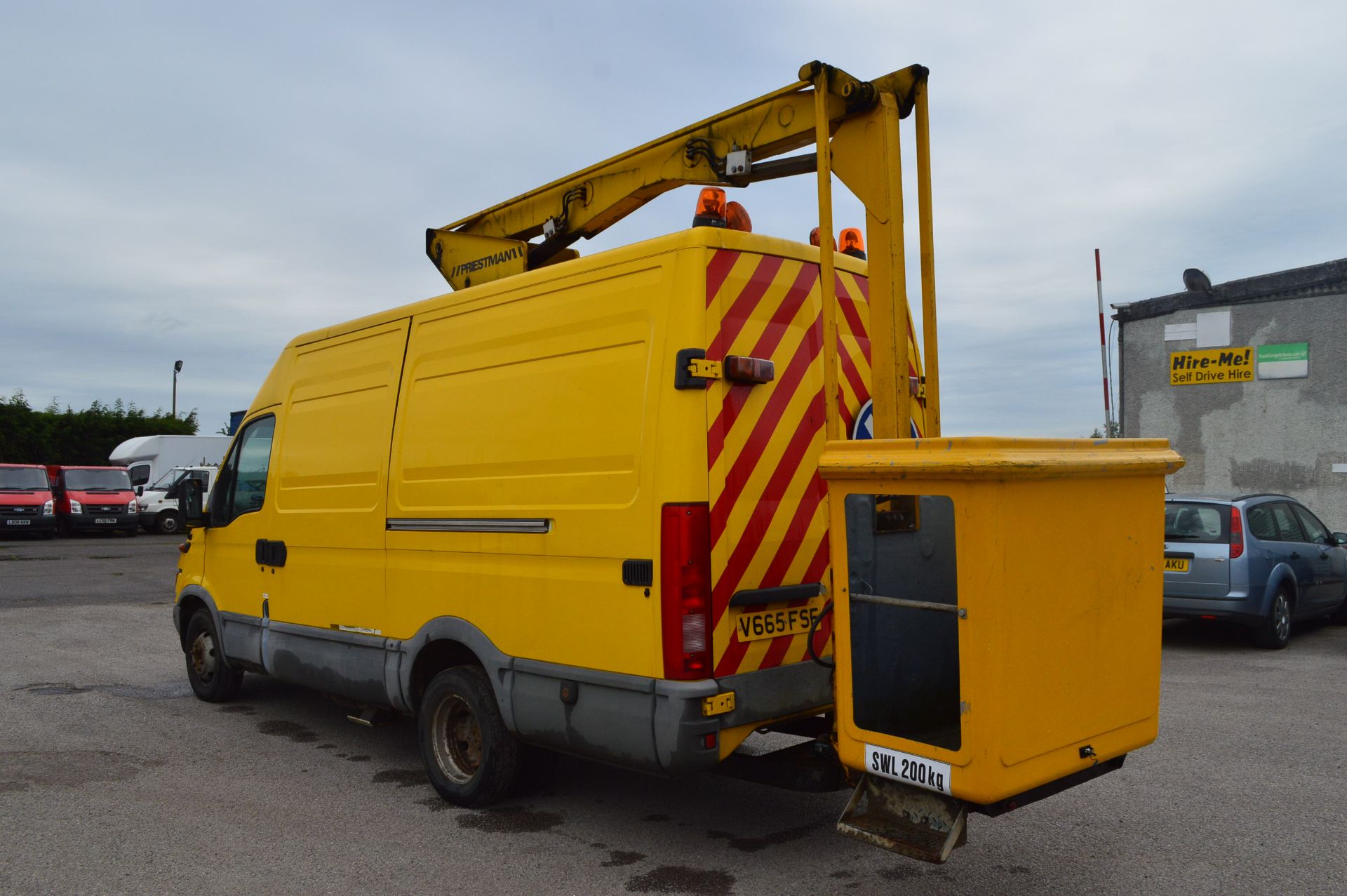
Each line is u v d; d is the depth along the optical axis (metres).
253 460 6.71
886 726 3.63
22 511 24.88
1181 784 5.14
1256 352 14.66
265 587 6.41
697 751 3.76
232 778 5.48
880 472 3.35
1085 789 5.07
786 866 4.15
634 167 5.70
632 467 3.98
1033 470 3.12
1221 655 9.00
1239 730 6.19
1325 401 14.11
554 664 4.27
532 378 4.49
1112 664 3.57
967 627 3.15
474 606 4.69
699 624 3.80
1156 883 3.91
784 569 4.14
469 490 4.75
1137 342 15.77
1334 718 6.50
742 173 4.88
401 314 5.42
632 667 3.93
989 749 3.11
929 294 4.23
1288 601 9.54
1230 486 14.91
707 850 4.34
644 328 4.03
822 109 4.05
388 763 5.80
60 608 12.73
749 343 4.07
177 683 8.16
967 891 3.86
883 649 3.63
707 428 3.87
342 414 5.79
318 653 5.83
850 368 4.73
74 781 5.41
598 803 5.02
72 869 4.14
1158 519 3.80
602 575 4.07
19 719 6.89
